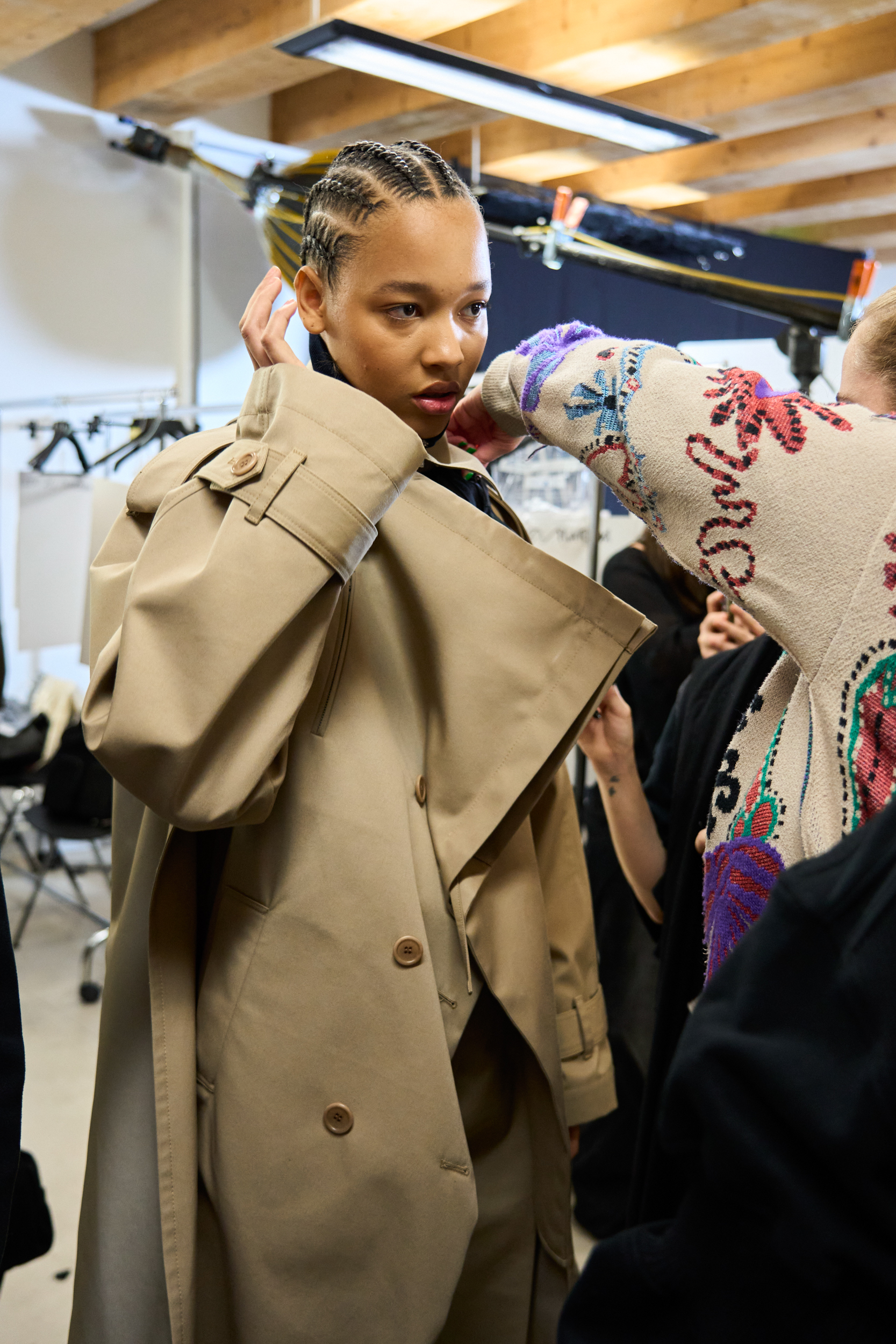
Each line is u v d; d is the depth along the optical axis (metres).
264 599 0.78
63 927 3.91
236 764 0.80
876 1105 0.46
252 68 4.07
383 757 0.89
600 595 0.92
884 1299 0.47
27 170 4.52
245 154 5.08
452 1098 0.87
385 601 0.94
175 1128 0.88
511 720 0.91
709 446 0.75
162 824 0.94
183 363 4.86
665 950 1.16
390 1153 0.86
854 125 4.83
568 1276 1.04
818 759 0.73
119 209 4.78
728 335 6.33
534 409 0.90
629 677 2.18
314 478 0.81
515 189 5.05
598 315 5.91
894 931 0.49
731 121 4.44
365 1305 0.87
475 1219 0.89
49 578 3.07
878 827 0.53
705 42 3.58
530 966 0.96
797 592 0.72
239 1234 0.87
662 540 0.81
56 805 3.46
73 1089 2.71
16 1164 0.83
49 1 3.59
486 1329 1.04
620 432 0.81
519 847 1.00
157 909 0.90
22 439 4.70
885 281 6.93
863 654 0.69
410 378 0.88
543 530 2.77
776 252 6.44
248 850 0.90
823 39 4.02
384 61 3.11
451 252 0.85
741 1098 0.50
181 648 0.79
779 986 0.52
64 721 3.98
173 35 4.20
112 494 2.51
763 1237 0.50
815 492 0.71
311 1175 0.86
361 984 0.86
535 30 3.93
